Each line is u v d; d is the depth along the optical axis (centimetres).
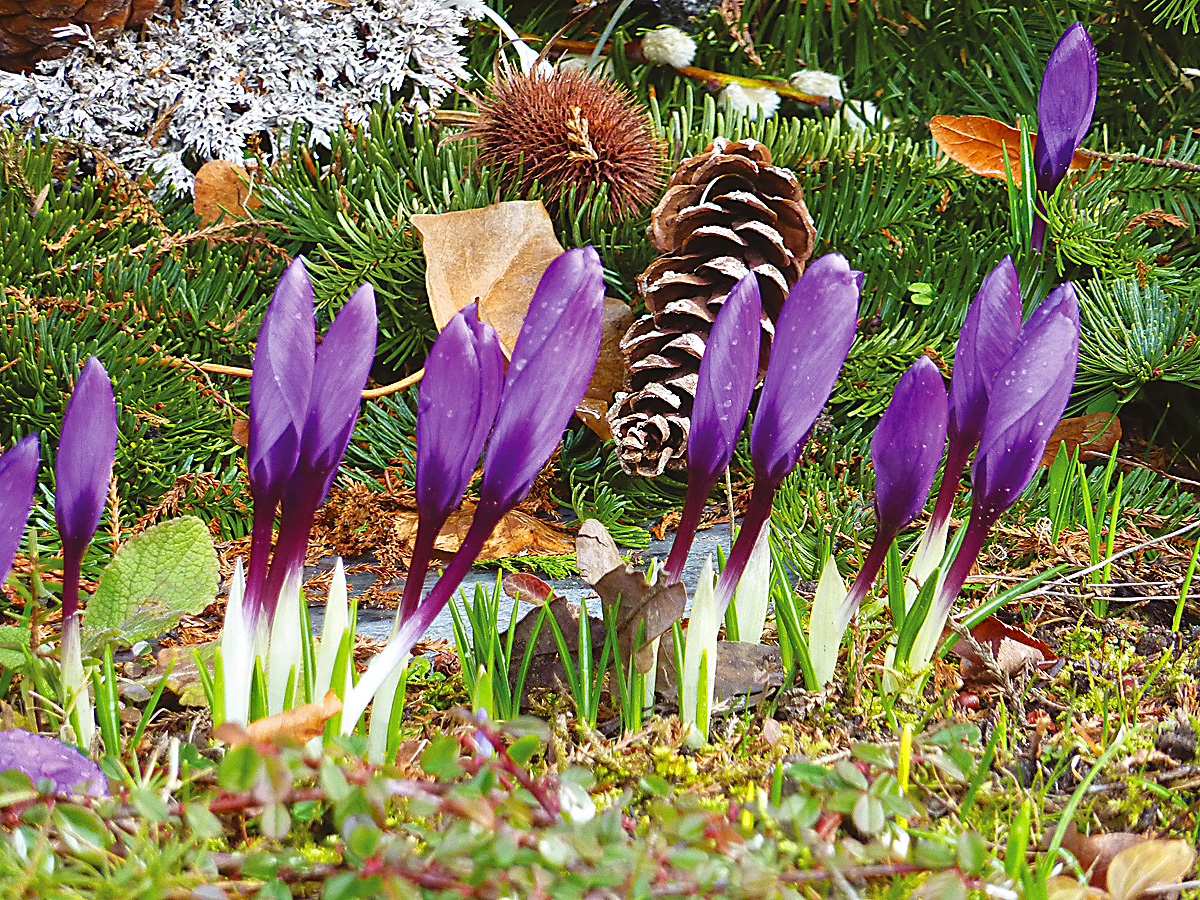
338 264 122
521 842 94
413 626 98
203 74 128
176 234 120
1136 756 100
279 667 99
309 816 96
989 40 162
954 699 104
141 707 102
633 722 101
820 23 167
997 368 101
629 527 116
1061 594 107
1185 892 97
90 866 95
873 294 121
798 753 101
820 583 103
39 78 123
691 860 94
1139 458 121
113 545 109
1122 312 119
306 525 99
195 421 115
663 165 126
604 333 118
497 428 97
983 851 94
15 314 113
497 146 120
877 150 138
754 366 99
